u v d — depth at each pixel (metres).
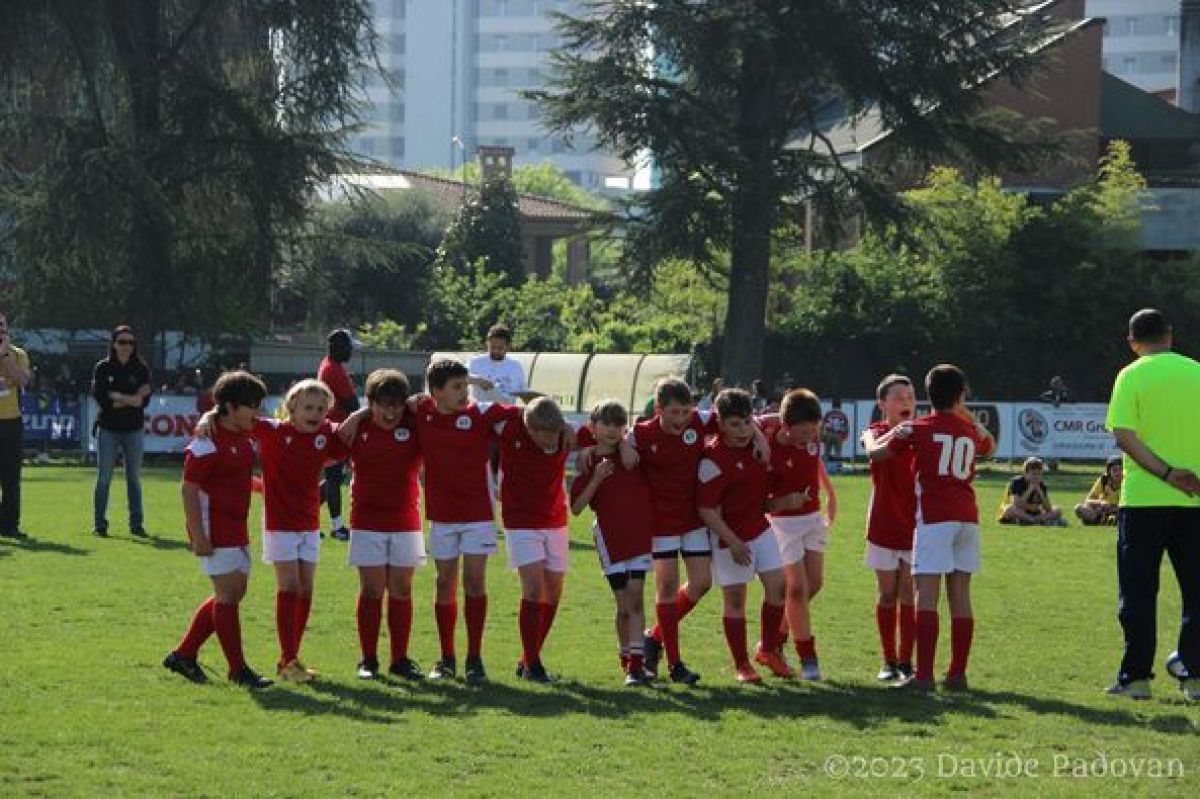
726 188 122.25
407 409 30.36
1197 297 141.00
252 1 120.06
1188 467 29.45
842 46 120.62
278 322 157.75
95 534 54.16
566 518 31.08
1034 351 141.50
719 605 39.75
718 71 121.38
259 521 60.00
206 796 21.27
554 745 24.45
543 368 121.19
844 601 41.03
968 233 142.25
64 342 127.06
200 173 120.00
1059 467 110.88
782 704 28.08
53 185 111.06
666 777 22.62
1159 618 40.12
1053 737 25.50
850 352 142.38
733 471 30.36
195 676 29.25
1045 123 131.25
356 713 26.59
